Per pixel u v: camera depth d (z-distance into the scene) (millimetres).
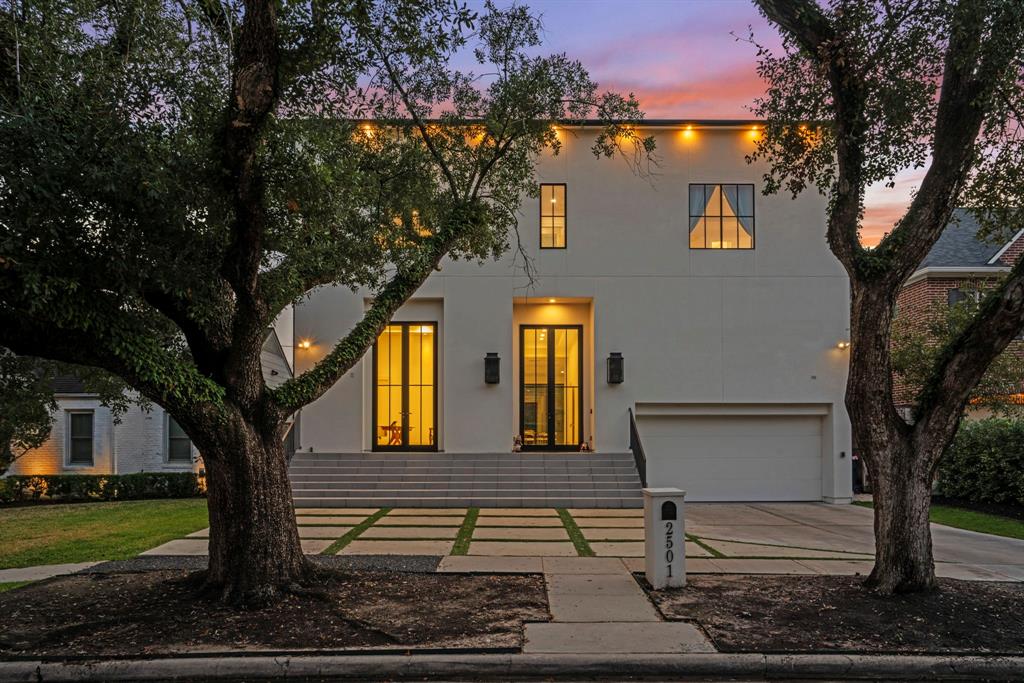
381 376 16516
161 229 5988
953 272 18062
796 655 5605
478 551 9516
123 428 18109
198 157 6016
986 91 6863
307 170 6195
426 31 7602
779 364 16234
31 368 9422
